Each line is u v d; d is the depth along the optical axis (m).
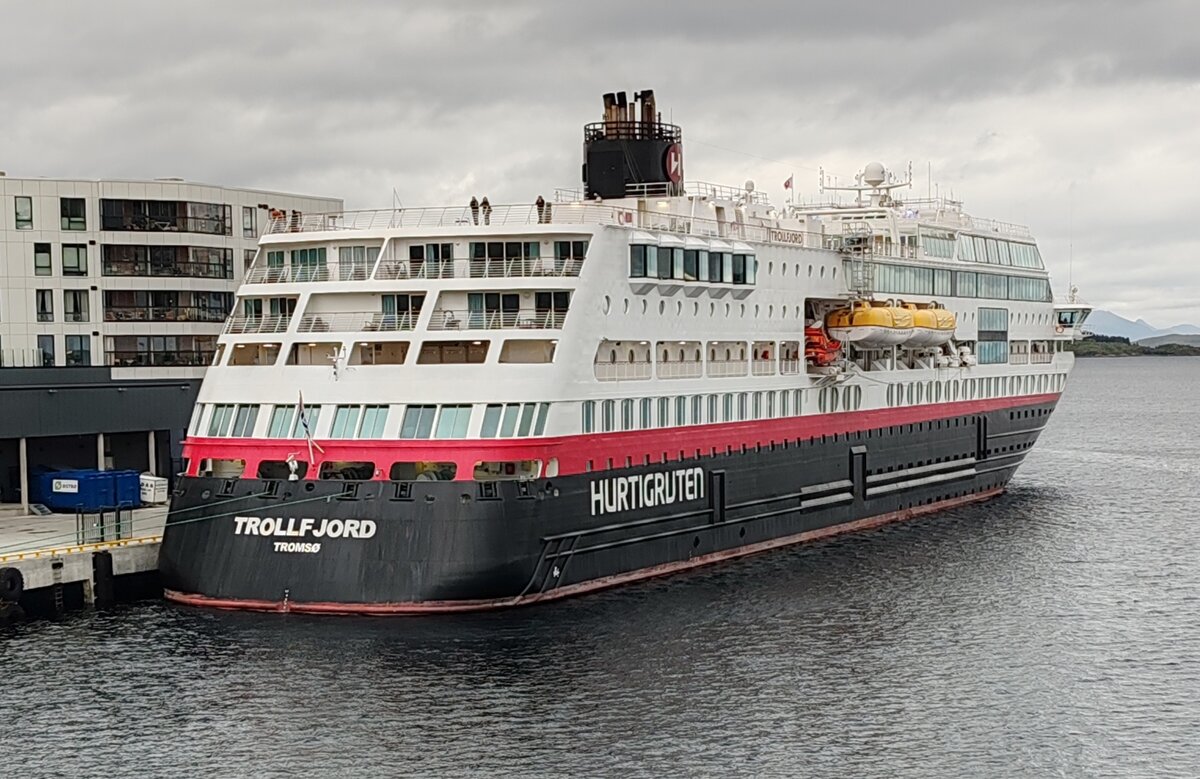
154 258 119.00
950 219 125.88
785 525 98.75
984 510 120.75
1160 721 62.88
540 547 76.94
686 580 87.00
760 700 64.56
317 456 76.94
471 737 59.50
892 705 64.31
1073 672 69.75
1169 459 176.12
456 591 74.88
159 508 100.06
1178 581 90.62
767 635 74.94
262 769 56.59
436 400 76.31
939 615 80.25
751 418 94.62
